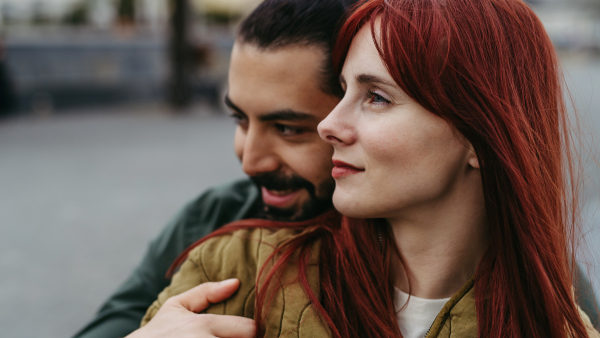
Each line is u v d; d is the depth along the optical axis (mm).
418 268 820
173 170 4922
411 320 823
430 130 711
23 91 8180
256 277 872
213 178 4668
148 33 10453
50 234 3295
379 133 717
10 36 8258
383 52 709
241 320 821
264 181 950
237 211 1191
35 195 4094
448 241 792
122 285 1176
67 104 8789
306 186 943
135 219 3578
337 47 796
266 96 873
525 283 763
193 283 907
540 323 759
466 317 775
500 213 752
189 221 1195
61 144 6125
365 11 756
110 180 4551
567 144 838
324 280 848
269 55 860
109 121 7980
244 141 969
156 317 830
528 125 747
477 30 721
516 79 750
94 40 9094
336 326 808
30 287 2609
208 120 8305
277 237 912
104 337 1084
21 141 6266
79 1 10328
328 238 902
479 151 727
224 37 10820
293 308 813
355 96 758
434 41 693
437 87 692
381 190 735
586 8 19766
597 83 7395
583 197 891
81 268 2838
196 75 9289
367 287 825
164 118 8422
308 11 862
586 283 1011
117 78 9516
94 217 3609
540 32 794
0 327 2250
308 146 911
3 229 3373
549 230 750
